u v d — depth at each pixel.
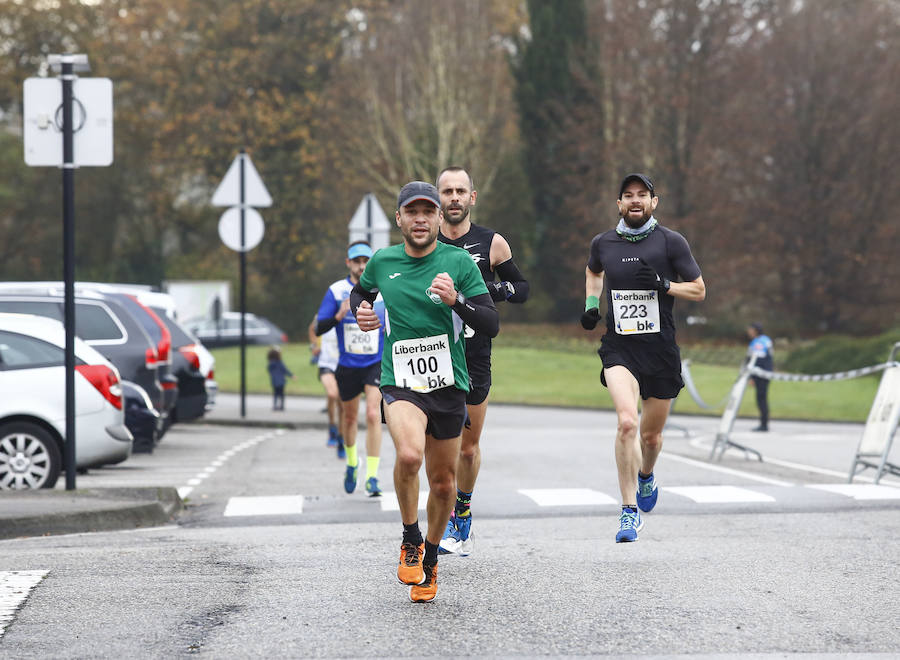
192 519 30.14
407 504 18.86
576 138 149.62
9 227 164.88
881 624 17.39
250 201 69.00
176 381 53.28
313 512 30.70
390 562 22.61
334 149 161.00
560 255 153.88
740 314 153.50
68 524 28.19
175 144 158.38
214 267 167.75
